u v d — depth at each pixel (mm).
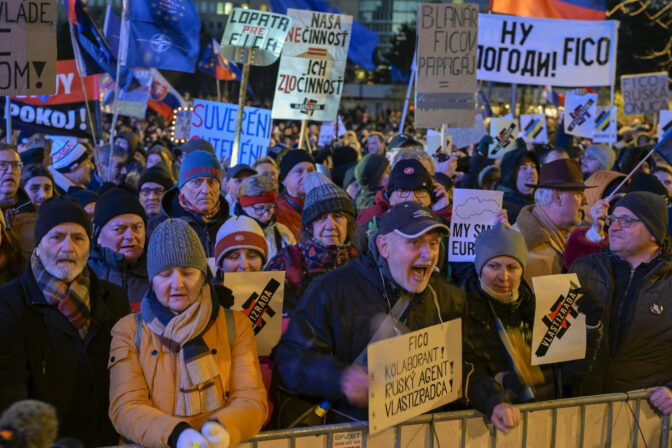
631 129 16141
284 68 7512
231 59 7453
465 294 3406
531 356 3426
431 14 6258
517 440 3215
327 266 4141
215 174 5008
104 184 6156
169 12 8789
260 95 42656
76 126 9867
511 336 3441
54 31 5086
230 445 2637
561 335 3484
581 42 8789
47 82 5094
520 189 6695
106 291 3299
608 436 3395
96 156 8312
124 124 27281
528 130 13633
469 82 6297
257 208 4883
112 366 2824
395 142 7172
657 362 3711
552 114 27562
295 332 3049
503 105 38031
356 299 3053
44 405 1856
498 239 3408
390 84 57531
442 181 5988
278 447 2840
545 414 3250
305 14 7496
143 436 2621
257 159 7516
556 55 8805
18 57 5020
